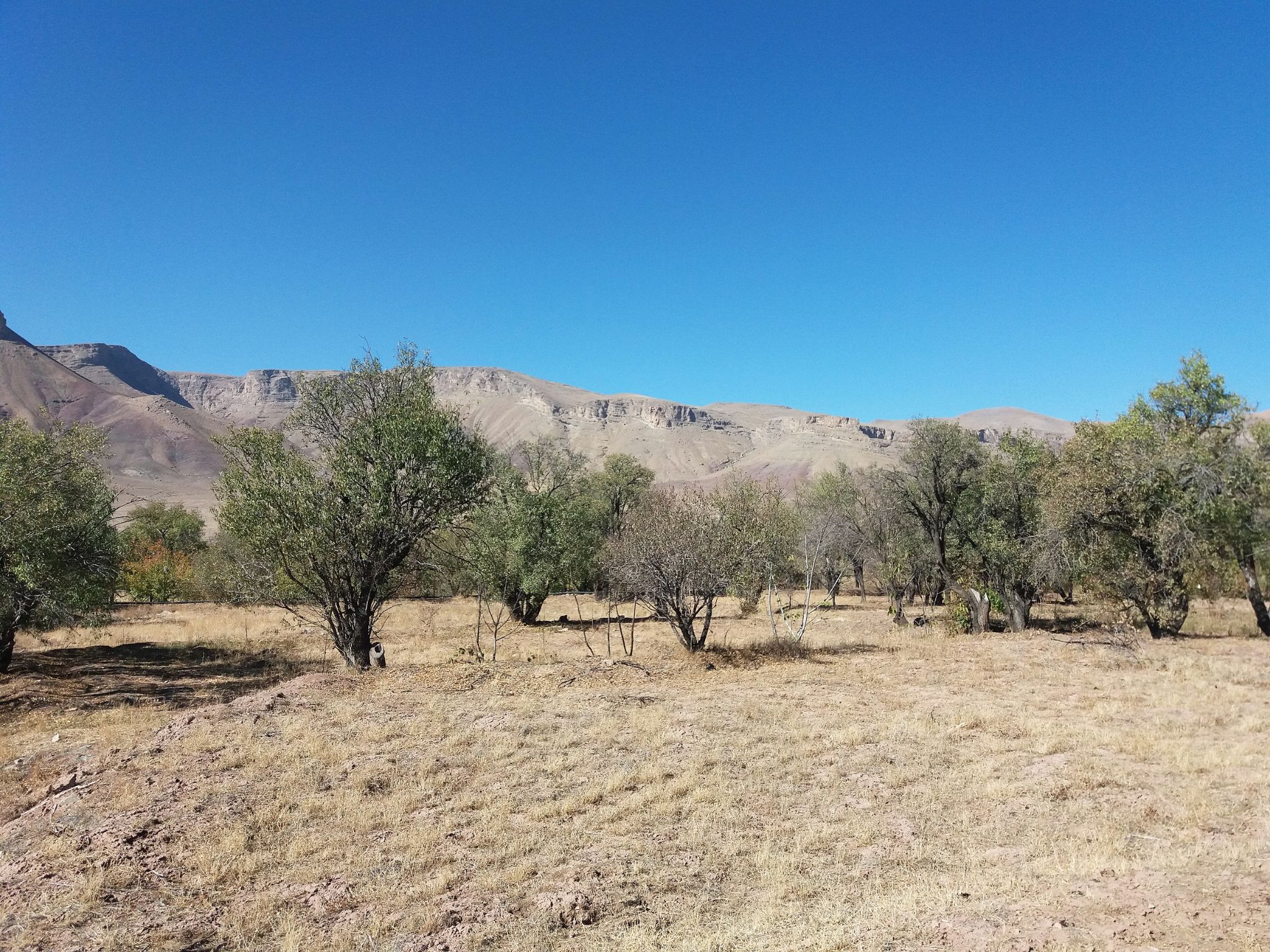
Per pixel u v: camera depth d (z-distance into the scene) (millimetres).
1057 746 11055
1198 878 5957
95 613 23250
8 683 19891
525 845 7902
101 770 10812
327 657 25078
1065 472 23438
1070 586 29250
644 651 21750
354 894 6883
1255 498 21625
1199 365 25297
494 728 12195
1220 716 12492
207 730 11945
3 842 8883
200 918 6598
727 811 8828
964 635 25172
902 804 9062
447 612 38625
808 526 33875
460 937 6023
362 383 18609
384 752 10961
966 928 5332
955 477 26609
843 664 19078
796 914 6297
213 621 35500
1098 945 4758
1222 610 33188
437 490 17969
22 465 18578
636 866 7367
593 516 36906
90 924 6539
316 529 16734
